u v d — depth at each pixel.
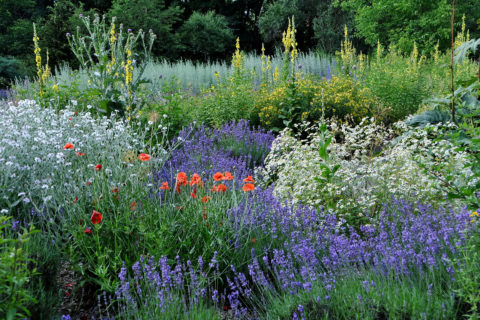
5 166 3.68
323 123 4.88
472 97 5.11
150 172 4.02
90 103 7.59
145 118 7.13
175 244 3.35
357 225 4.10
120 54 7.73
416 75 10.82
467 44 3.82
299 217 3.87
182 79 16.94
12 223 3.25
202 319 2.67
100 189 3.55
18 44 27.03
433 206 4.12
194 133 7.56
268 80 12.64
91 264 3.13
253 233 3.66
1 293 2.18
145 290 3.01
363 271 3.02
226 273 3.38
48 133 4.34
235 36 33.34
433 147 4.59
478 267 2.61
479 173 3.05
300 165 5.03
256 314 2.98
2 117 4.60
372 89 10.19
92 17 21.42
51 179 3.68
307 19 28.22
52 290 3.01
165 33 26.25
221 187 3.70
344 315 2.49
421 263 2.98
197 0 34.19
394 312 2.46
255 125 9.12
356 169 4.65
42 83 8.01
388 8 19.81
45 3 31.92
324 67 17.69
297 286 2.95
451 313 2.42
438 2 18.53
